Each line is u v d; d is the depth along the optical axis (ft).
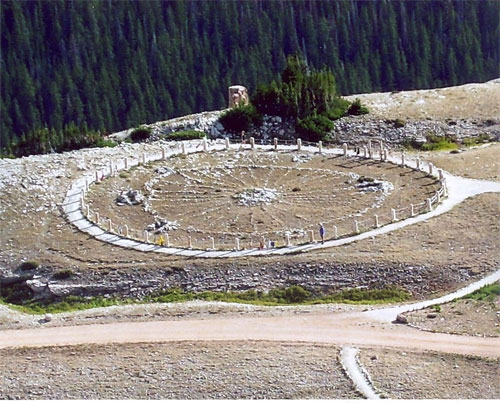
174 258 369.71
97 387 299.38
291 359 305.94
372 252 365.20
